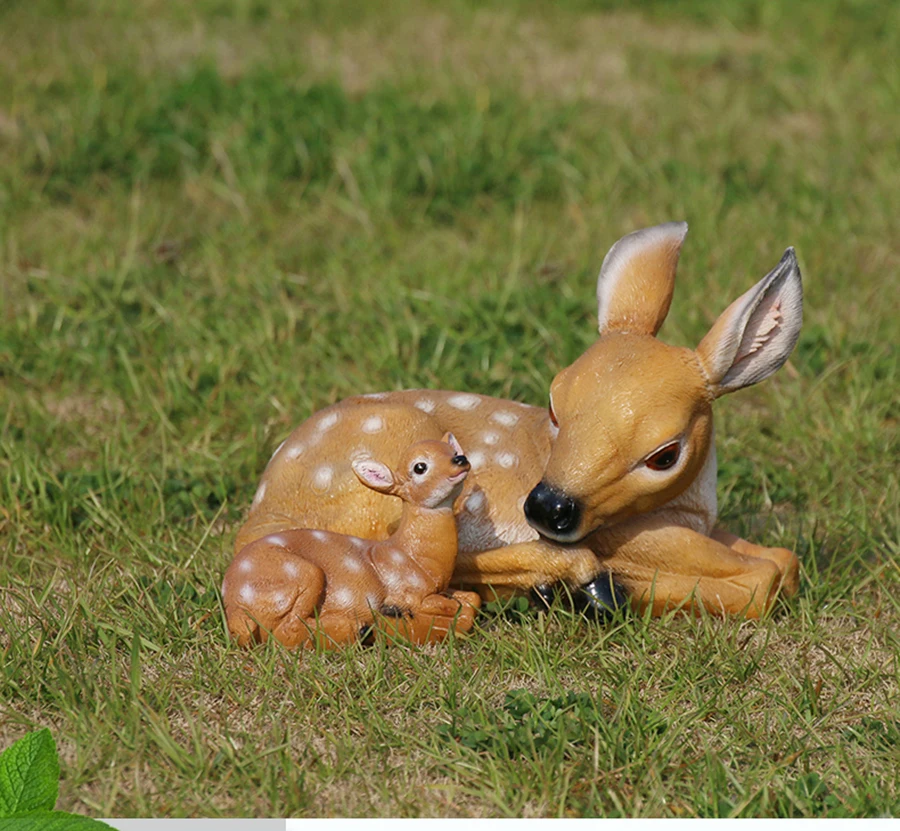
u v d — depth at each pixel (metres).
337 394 11.52
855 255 14.38
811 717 7.49
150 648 7.87
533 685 7.70
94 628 8.05
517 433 8.39
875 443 10.95
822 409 11.50
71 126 16.16
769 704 7.60
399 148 16.14
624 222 15.18
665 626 8.16
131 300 13.02
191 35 19.42
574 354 12.12
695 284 13.41
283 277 13.51
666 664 7.81
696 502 8.34
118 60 18.22
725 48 20.47
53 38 18.89
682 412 7.69
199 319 12.67
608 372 7.72
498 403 8.59
